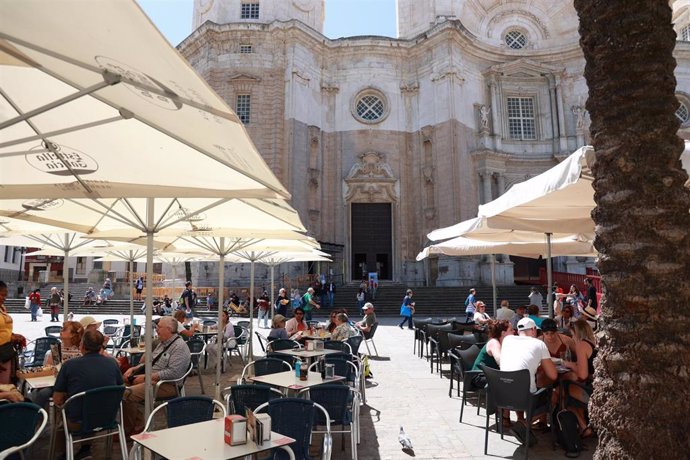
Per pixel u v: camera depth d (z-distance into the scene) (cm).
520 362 643
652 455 351
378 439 689
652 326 363
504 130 3619
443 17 3578
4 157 429
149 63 292
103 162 424
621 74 399
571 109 3656
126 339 1277
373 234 3516
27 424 437
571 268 3419
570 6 3816
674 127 391
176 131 286
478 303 1488
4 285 693
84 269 4925
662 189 378
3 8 230
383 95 3578
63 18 261
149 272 617
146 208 676
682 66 3572
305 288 3016
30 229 813
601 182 402
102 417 551
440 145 3378
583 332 709
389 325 2316
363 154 3488
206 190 424
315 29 3634
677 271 366
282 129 3266
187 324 1377
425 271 3353
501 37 3872
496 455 623
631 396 363
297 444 479
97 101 357
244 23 3306
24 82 351
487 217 856
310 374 723
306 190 3294
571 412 637
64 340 793
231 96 3288
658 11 400
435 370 1213
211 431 425
